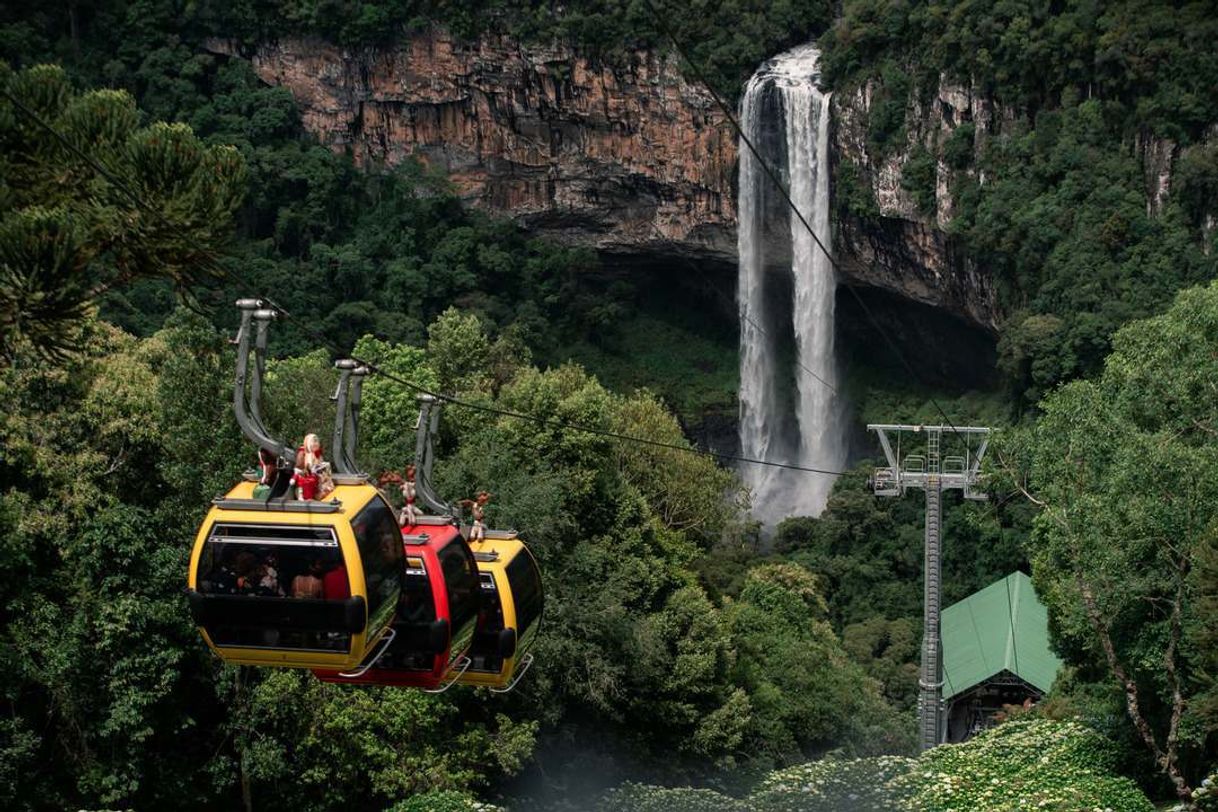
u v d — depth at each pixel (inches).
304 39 4493.1
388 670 956.0
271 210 4379.9
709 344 4781.0
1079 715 1899.6
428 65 4498.0
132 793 1626.5
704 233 4544.8
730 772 2142.0
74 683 1561.3
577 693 1939.0
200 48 4473.4
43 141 996.6
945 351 4515.3
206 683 1738.4
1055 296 3772.1
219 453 1646.2
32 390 1673.2
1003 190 3941.9
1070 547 1549.0
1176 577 1505.9
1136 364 1760.6
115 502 1646.2
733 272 4714.6
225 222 1011.9
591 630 1957.4
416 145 4601.4
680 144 4456.2
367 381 2245.3
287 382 1905.8
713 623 2166.6
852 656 3299.7
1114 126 3892.7
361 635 841.5
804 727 2388.0
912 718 2837.1
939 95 4077.3
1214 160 3710.6
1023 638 2901.1
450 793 1539.1
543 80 4468.5
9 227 899.4
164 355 1820.9
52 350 948.0
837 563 3713.1
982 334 4387.3
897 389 4613.7
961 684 2773.1
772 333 4645.7
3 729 1537.9
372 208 4554.6
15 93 1002.7
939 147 4099.4
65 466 1644.9
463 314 4306.1
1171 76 3794.3
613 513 2315.5
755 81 4367.6
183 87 4355.3
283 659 852.6
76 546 1600.6
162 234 981.8
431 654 949.2
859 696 2635.3
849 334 4670.3
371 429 2210.9
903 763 1717.5
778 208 4421.8
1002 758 1715.1
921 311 4490.7
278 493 855.1
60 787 1626.5
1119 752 1715.1
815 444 4571.9
